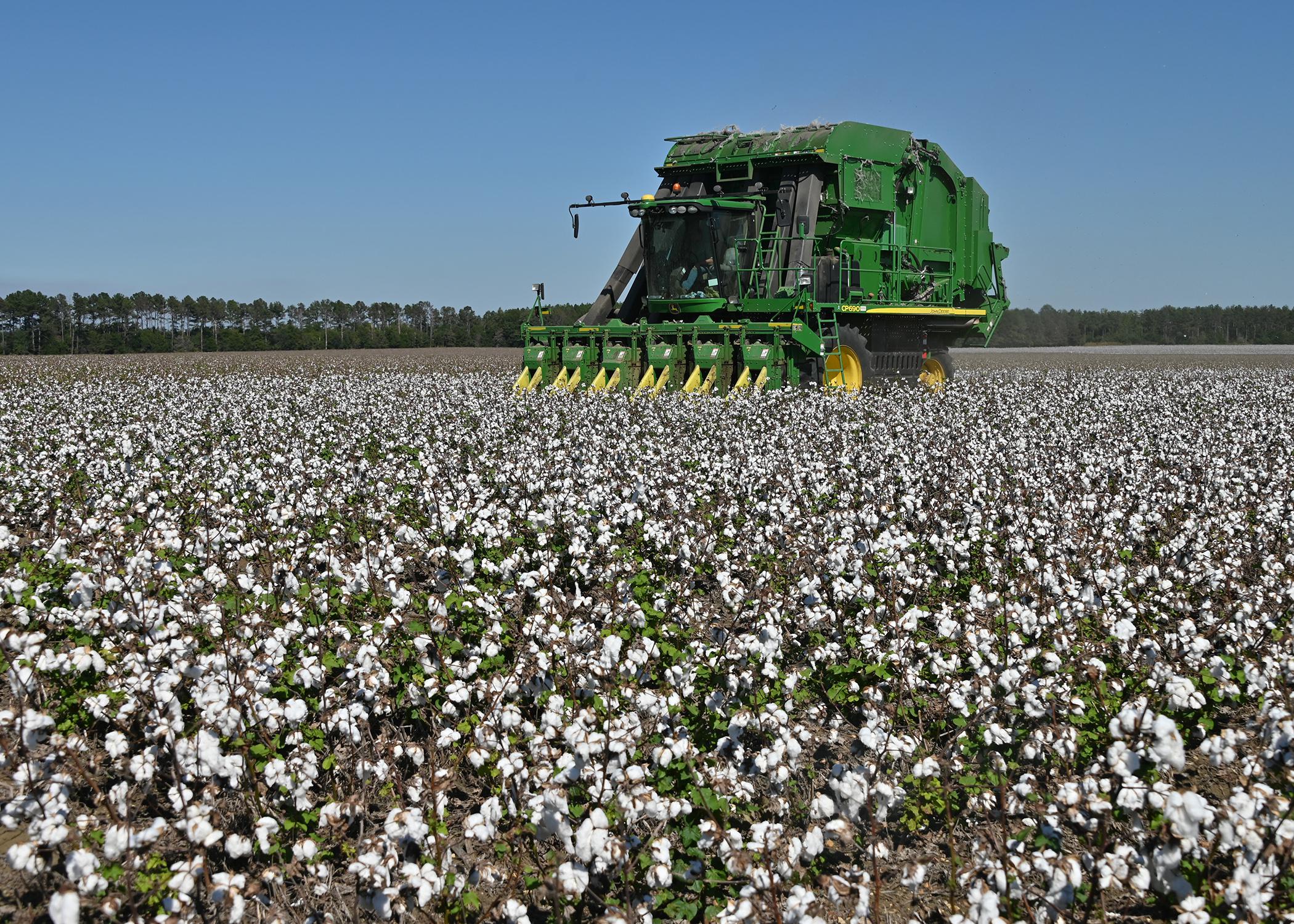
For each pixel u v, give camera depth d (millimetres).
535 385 25469
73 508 11695
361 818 5332
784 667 7828
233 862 5598
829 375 23500
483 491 11773
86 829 5191
